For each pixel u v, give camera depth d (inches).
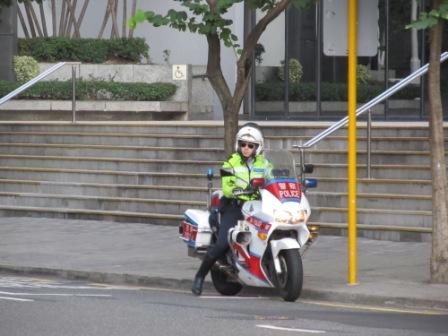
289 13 2598.4
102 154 2149.4
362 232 1663.4
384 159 1877.5
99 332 950.4
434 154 1229.7
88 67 2866.6
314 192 1791.3
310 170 1208.2
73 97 2326.5
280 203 1152.8
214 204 1256.2
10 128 2305.6
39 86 2741.1
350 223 1242.0
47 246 1653.5
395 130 1966.0
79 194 2039.9
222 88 1429.6
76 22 3048.7
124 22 3009.4
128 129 2208.4
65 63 2357.3
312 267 1387.8
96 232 1802.4
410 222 1652.3
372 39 1252.5
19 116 2738.7
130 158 2113.7
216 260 1226.6
